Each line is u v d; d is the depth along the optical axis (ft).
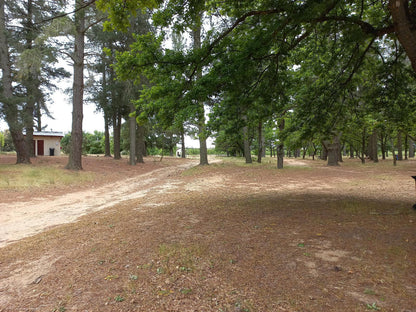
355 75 26.84
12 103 53.52
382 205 20.30
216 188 35.88
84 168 66.95
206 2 20.88
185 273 10.24
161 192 34.63
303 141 26.96
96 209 26.53
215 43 21.07
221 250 12.28
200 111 20.71
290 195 27.45
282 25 17.04
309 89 28.27
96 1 15.35
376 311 7.35
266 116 25.18
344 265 10.21
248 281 9.42
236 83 20.63
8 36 59.11
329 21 19.69
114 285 9.65
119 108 98.53
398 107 27.17
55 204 30.48
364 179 41.86
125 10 15.97
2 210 27.04
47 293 9.48
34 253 13.75
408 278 9.02
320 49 26.22
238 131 23.58
